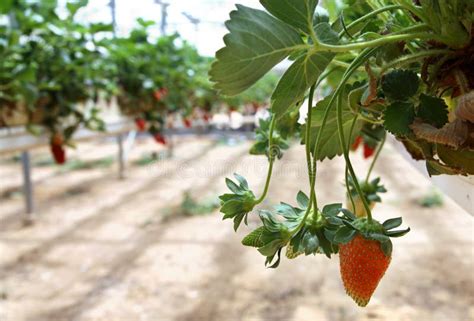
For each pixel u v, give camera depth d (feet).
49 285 12.93
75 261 14.75
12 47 8.70
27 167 18.84
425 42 2.05
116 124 17.38
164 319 11.11
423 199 20.89
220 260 14.75
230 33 1.70
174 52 16.42
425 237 16.26
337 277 13.07
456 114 1.75
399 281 12.78
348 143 2.40
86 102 12.84
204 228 18.22
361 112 2.32
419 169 3.56
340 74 3.17
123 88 15.67
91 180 28.48
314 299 11.87
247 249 15.62
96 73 11.68
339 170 28.81
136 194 24.53
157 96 16.12
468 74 1.90
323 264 14.05
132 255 15.29
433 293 12.03
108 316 11.25
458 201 2.68
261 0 1.78
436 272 13.29
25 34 9.66
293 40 1.77
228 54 1.71
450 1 1.85
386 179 25.72
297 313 11.20
